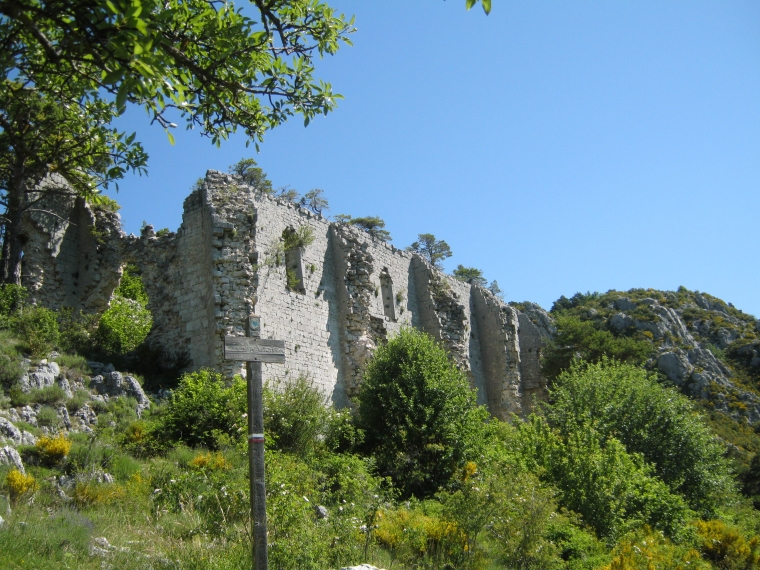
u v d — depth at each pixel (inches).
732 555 933.2
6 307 968.3
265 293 1162.0
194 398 860.6
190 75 451.8
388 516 702.5
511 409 1833.2
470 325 1887.3
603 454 923.4
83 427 806.5
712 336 3459.6
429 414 986.7
